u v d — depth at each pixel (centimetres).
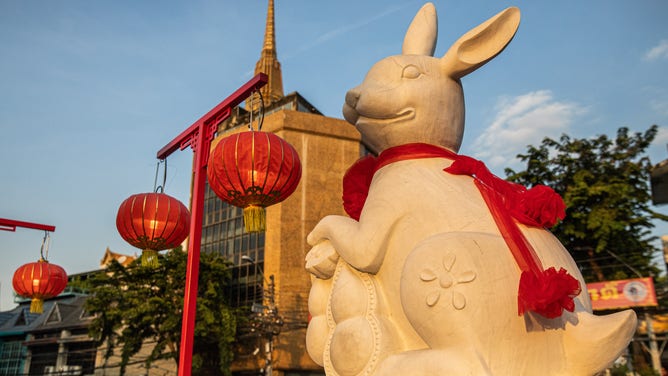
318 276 362
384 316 315
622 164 1650
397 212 321
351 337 308
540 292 261
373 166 382
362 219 335
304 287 2172
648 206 1595
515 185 334
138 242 593
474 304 273
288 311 2092
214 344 2142
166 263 1881
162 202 596
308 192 2300
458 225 305
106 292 1823
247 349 2106
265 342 2066
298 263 2200
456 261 281
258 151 455
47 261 900
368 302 321
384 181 339
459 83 365
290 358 2055
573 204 1577
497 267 280
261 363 2069
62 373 2550
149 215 586
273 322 1858
